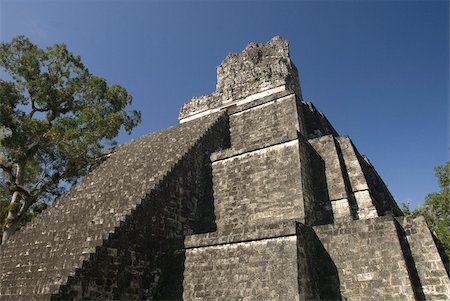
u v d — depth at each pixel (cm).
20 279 861
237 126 1686
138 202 1000
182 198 1186
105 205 1116
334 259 932
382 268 859
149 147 1588
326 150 1277
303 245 891
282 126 1534
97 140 1659
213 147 1509
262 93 1897
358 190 1224
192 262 983
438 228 1733
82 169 1755
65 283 736
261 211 1157
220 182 1307
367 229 918
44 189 1684
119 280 862
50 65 1781
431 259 840
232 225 1184
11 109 1556
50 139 1549
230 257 930
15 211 1561
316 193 1214
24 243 1093
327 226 980
